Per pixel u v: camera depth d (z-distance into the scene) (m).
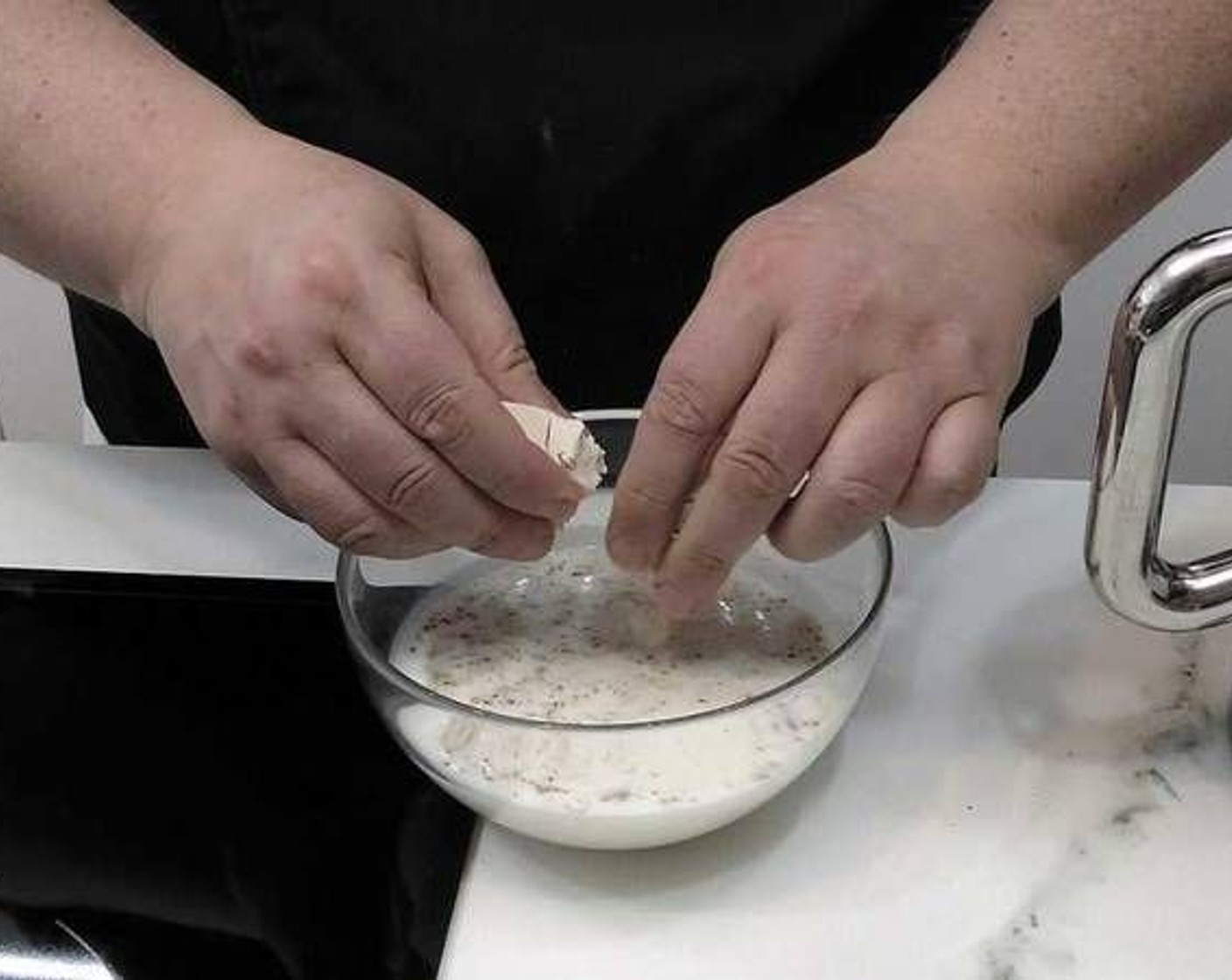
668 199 0.61
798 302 0.40
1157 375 0.38
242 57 0.59
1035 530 0.53
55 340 1.02
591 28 0.58
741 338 0.40
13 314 1.01
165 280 0.45
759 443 0.39
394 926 0.42
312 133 0.60
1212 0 0.46
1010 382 0.43
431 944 0.42
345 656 0.50
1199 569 0.42
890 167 0.45
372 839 0.45
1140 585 0.41
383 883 0.43
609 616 0.46
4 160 0.48
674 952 0.41
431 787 0.46
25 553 0.55
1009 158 0.45
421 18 0.58
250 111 0.60
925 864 0.43
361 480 0.42
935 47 0.59
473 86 0.59
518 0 0.57
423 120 0.59
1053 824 0.44
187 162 0.47
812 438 0.40
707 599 0.42
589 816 0.40
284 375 0.41
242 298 0.42
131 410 0.69
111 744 0.48
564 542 0.48
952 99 0.47
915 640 0.49
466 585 0.47
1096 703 0.47
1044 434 0.99
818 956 0.41
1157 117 0.46
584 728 0.39
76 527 0.56
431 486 0.41
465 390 0.40
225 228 0.44
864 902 0.42
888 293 0.41
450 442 0.40
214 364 0.43
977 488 0.42
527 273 0.63
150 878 0.44
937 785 0.45
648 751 0.40
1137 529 0.40
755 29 0.58
